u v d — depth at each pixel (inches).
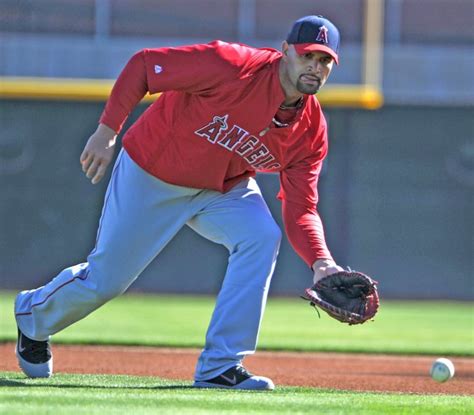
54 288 645.9
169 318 1530.5
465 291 2282.2
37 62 2279.8
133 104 607.2
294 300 2092.8
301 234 650.2
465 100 2304.4
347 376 844.0
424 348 1136.2
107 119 602.9
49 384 629.0
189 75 589.9
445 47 2369.6
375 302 618.5
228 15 2380.7
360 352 1091.9
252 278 625.6
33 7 2295.8
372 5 2274.9
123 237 633.0
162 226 640.4
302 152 644.7
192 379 761.6
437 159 2297.0
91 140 603.8
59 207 2239.2
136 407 504.1
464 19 2388.0
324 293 624.7
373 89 2267.5
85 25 2308.1
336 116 2282.2
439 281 2283.5
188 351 1041.5
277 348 1092.5
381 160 2287.2
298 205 657.0
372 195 2284.7
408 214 2285.9
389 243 2282.2
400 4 2372.0
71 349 1023.0
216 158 619.2
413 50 2327.8
